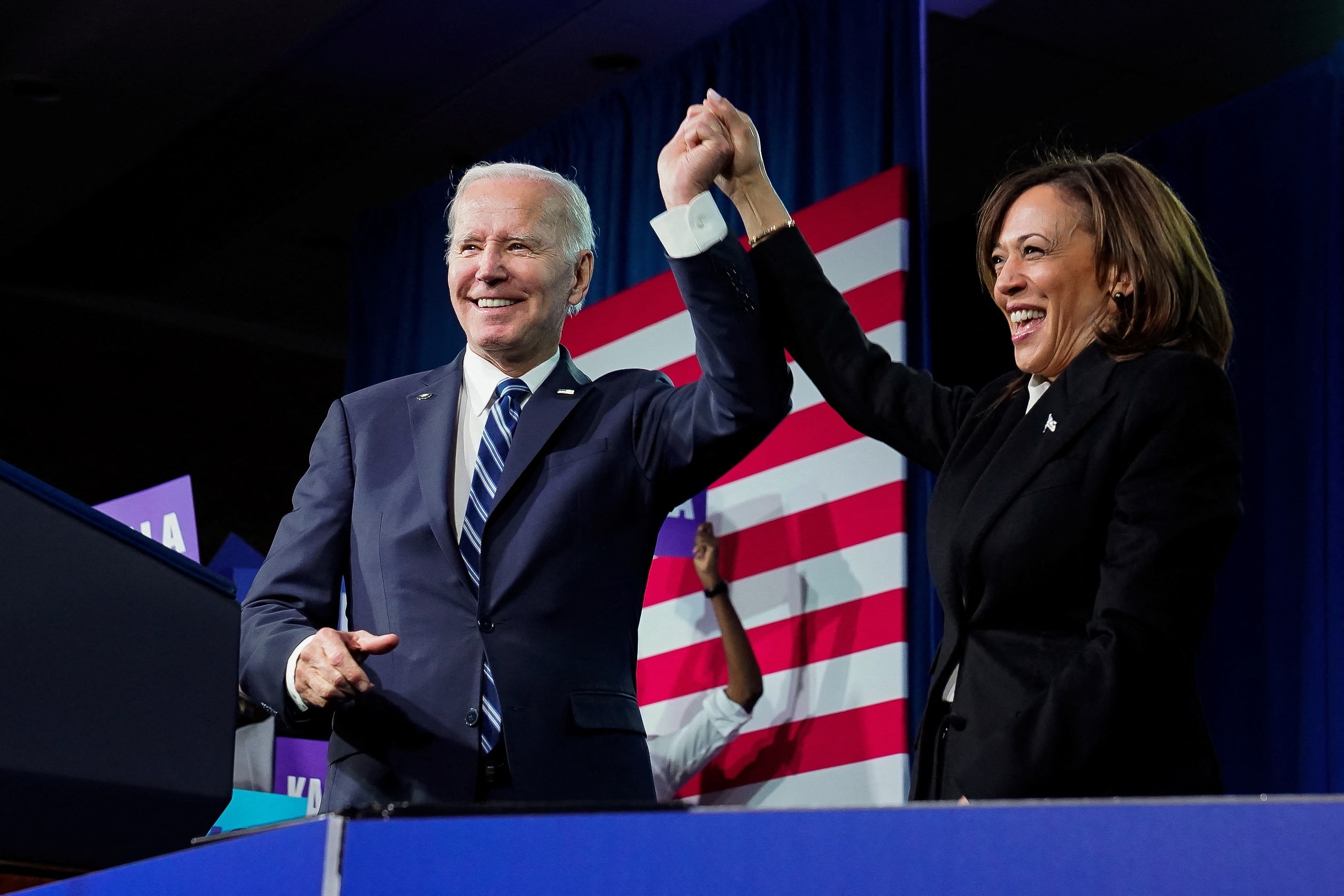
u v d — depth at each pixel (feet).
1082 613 10.57
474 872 5.29
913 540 21.33
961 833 5.32
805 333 13.30
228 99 34.35
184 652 8.64
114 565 8.39
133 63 32.71
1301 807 5.23
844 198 22.77
